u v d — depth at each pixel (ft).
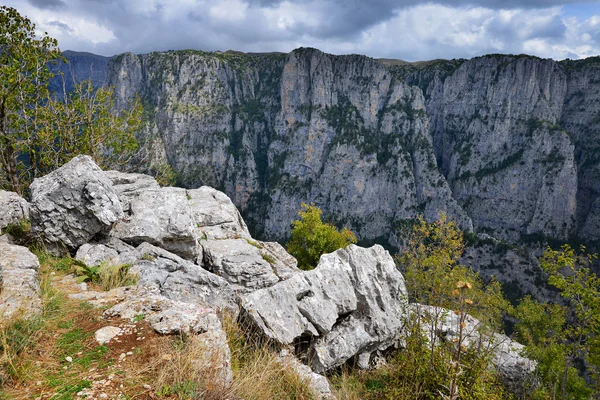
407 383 37.35
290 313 38.65
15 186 75.92
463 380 34.40
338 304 43.47
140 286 27.94
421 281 47.34
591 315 57.98
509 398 48.06
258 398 20.15
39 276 29.40
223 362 19.33
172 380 16.47
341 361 39.65
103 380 15.78
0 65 74.74
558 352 61.46
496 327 51.39
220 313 33.68
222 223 60.03
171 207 46.91
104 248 38.47
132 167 100.01
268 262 54.80
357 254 49.67
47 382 15.26
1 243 31.76
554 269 62.39
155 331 20.38
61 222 38.40
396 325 45.73
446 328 47.19
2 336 16.76
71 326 20.36
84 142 86.69
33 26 78.23
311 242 153.58
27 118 80.07
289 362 30.37
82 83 87.71
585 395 60.49
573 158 588.50
